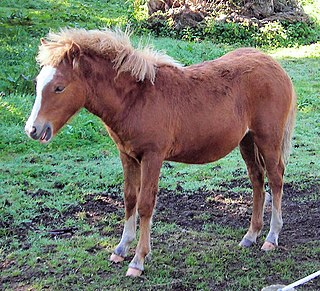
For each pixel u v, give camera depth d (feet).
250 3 57.77
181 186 24.04
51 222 20.45
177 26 55.47
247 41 54.39
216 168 26.66
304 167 26.55
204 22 55.67
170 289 15.75
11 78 37.24
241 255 17.74
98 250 18.25
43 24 53.67
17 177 24.70
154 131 15.70
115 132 15.99
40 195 22.89
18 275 16.67
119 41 15.67
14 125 30.91
